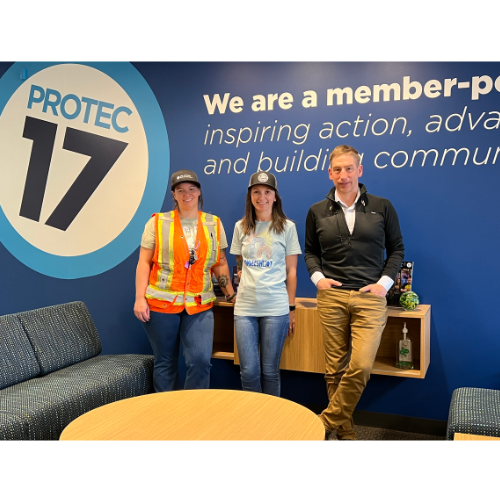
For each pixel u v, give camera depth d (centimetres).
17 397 263
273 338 304
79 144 405
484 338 320
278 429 200
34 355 303
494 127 311
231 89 369
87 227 406
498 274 314
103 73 398
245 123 366
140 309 317
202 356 321
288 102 355
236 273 373
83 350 336
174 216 322
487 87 312
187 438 192
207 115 376
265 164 363
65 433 198
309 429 200
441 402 331
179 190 317
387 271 288
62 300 414
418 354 333
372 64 334
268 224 310
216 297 361
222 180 375
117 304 404
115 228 401
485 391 268
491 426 221
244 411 219
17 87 412
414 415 338
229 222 375
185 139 382
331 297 297
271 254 306
